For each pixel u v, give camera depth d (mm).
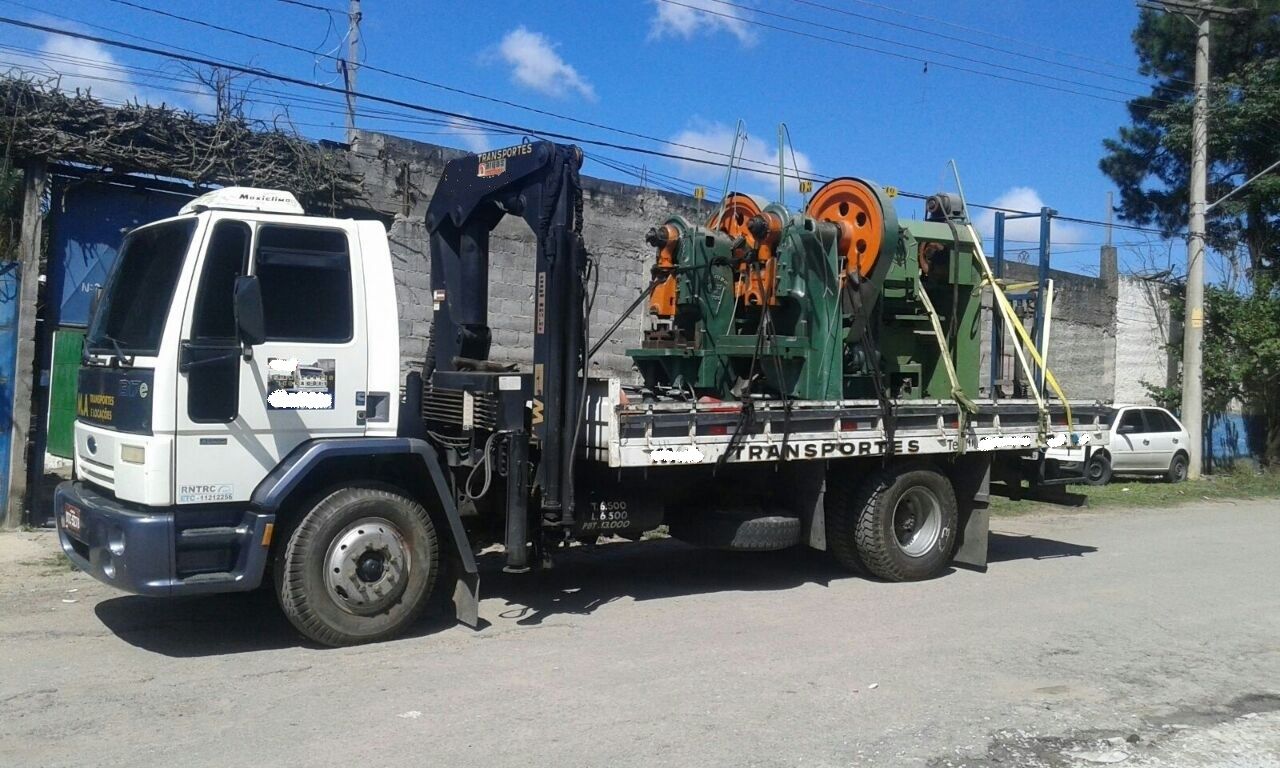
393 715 5543
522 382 7676
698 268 9859
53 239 10984
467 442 7738
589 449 7875
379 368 6965
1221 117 22531
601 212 15938
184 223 6566
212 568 6426
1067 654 7082
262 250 6590
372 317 6957
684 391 9820
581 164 7789
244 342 6434
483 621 7641
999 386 11133
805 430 8617
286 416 6613
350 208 12914
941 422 9422
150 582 6148
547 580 9234
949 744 5305
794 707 5809
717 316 9734
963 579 9641
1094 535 12945
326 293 6793
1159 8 20469
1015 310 12016
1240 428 24016
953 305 10336
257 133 11898
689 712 5688
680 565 10070
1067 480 10422
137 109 10984
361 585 6781
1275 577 10164
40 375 11055
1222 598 9086
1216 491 18641
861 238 9438
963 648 7148
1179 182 25641
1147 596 9086
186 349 6270
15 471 10727
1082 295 23891
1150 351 25375
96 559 6539
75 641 6895
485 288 8539
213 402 6355
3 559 9391
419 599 7031
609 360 16141
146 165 10984
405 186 13453
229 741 5133
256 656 6598
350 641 6820
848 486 9336
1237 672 6773
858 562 9375
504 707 5707
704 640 7207
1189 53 25344
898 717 5688
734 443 8203
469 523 7969
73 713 5508
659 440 7828
